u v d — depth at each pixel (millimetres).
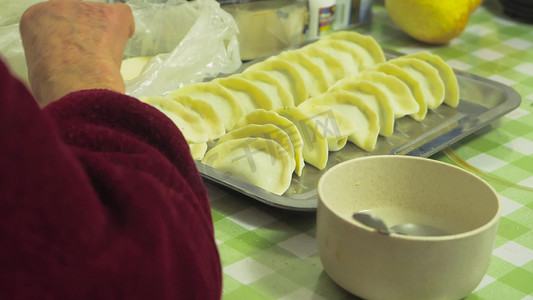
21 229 224
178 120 793
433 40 1209
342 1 1269
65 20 621
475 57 1174
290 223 667
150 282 280
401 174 602
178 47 953
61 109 345
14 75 229
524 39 1270
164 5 1038
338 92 877
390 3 1235
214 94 883
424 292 488
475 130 833
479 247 483
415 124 899
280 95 912
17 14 969
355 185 599
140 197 292
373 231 478
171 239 306
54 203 235
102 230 265
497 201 521
